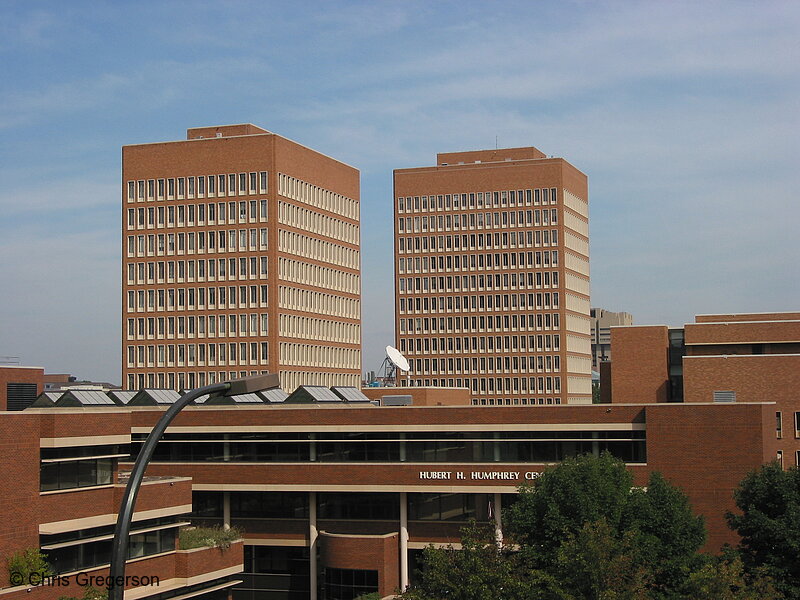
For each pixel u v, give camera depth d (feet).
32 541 207.41
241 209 481.05
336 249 532.73
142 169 494.59
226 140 484.74
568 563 188.55
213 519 329.93
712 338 379.96
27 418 208.23
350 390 371.97
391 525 315.99
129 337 490.90
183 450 327.88
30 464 208.23
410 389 420.36
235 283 479.00
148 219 491.72
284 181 486.79
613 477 239.50
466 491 304.30
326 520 321.11
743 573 209.77
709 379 357.20
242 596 327.26
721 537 281.74
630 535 197.98
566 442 299.99
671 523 231.09
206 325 481.46
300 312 495.00
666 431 288.51
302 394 342.44
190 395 102.47
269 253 475.72
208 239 483.92
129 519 98.48
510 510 243.60
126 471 312.71
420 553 314.35
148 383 486.38
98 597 187.42
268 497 326.03
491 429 305.12
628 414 294.66
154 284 488.85
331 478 314.35
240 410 323.98
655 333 393.50
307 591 321.73
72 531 216.95
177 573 248.11
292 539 322.75
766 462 286.66
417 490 307.99
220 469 322.75
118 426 231.71
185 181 488.85
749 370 354.33
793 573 212.84
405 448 311.88
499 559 187.73
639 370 394.11
